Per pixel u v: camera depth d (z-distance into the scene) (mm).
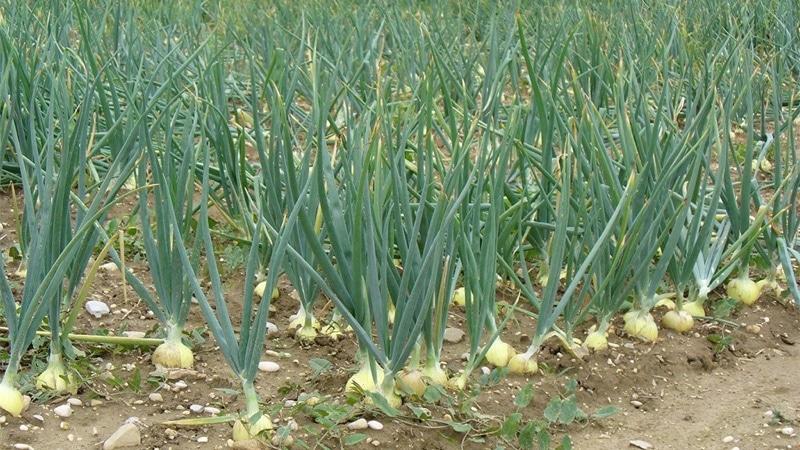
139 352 3871
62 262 3523
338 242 3611
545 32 6039
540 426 3594
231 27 5824
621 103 4059
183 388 3725
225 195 4438
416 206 3904
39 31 5332
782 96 5715
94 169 4480
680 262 4117
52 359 3674
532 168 4332
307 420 3592
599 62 5309
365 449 3500
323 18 6020
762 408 3797
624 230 3824
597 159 4133
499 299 4207
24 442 3506
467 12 6918
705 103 4059
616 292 3936
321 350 3936
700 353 4000
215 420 3527
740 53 4875
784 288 4359
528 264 4414
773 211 4281
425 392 3641
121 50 5355
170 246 3771
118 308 4121
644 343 4023
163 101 4855
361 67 5016
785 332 4164
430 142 3764
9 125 3980
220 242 4469
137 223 4547
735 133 5559
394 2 6492
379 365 3650
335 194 3619
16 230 4379
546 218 4223
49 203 3582
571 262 3928
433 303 3707
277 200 3953
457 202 3566
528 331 4062
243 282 4258
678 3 6781
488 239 3697
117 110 4383
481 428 3611
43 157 4359
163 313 3826
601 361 3928
